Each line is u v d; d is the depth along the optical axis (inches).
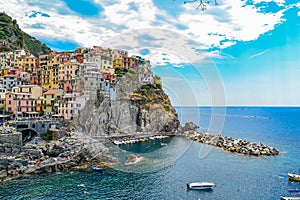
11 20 5472.4
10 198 1518.2
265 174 2101.4
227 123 7687.0
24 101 2930.6
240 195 1649.9
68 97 2578.7
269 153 2876.5
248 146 3127.5
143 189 1558.8
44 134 2532.0
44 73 3718.0
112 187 1610.5
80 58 3009.4
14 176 1881.2
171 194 1558.8
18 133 2192.4
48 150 2222.0
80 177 1857.8
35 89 3174.2
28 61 4082.2
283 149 3316.9
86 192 1579.7
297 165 2416.3
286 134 5009.8
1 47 4537.4
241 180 1927.9
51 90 3144.7
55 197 1523.1
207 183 1733.5
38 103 3046.3
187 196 1568.7
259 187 1798.7
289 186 1830.7
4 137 2112.5
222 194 1653.5
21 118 2741.1
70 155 2117.4
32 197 1529.3
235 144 3221.0
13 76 3412.9
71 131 2319.1
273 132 5334.6
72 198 1499.8
